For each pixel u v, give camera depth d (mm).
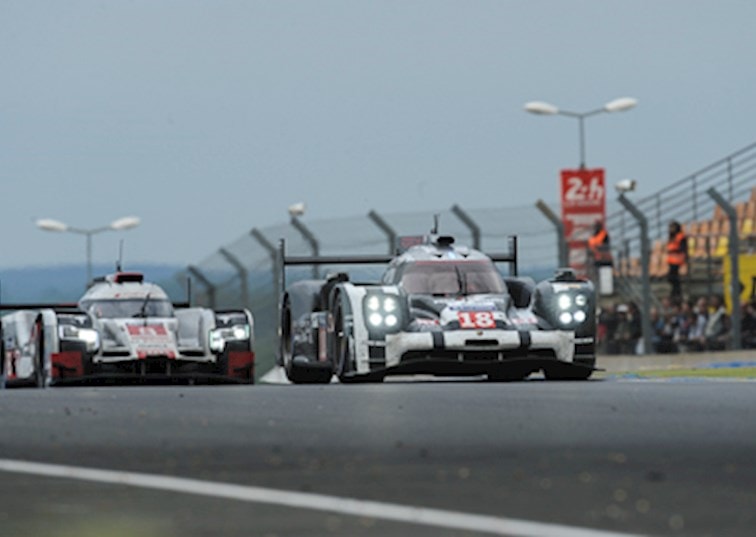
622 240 107625
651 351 97375
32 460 26453
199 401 43438
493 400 42250
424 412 37469
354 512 19516
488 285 60500
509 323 57969
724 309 101375
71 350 64188
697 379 57562
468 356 57219
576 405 39500
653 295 110188
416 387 51594
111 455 27203
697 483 22156
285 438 30297
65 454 27438
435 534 17547
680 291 104500
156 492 21734
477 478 23109
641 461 25250
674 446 27828
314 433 31406
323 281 65312
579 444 28391
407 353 57094
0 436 31375
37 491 22000
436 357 57188
